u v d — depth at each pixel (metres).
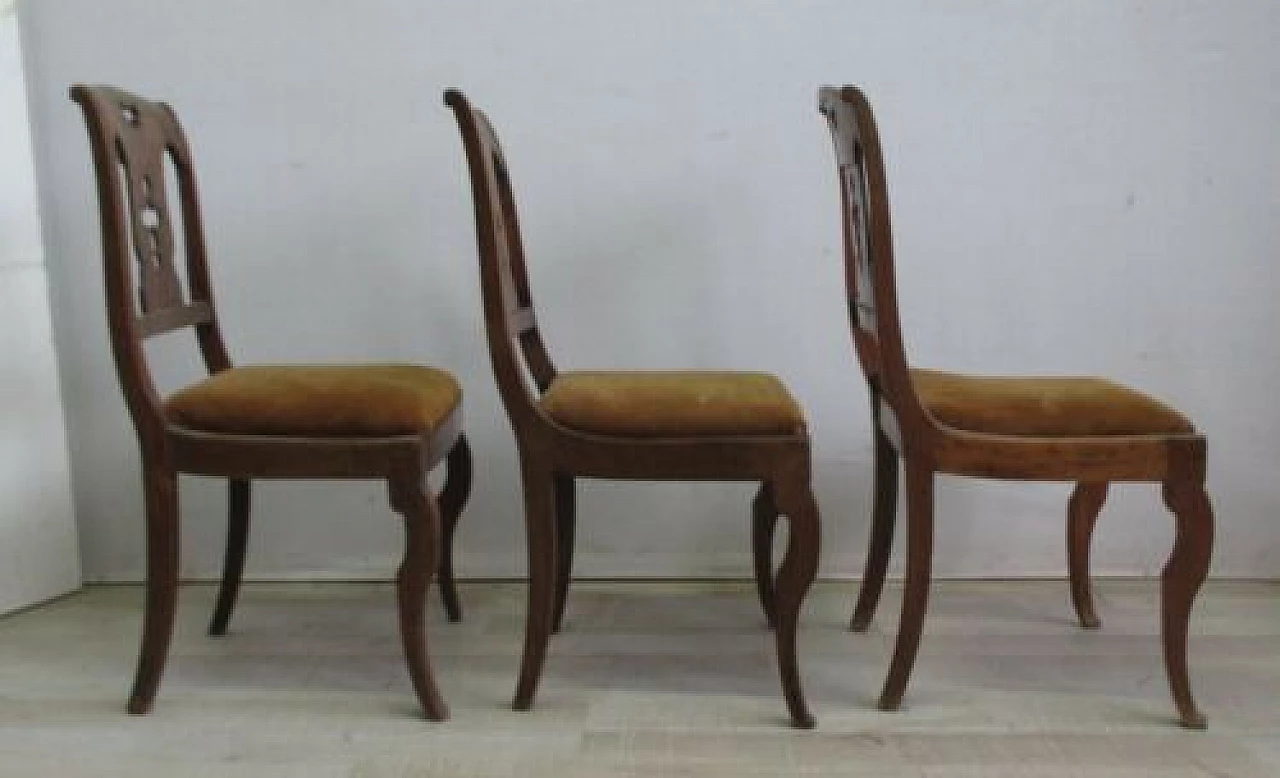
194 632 1.95
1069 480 1.54
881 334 1.55
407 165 2.09
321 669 1.79
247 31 2.06
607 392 1.60
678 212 2.11
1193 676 1.75
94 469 2.18
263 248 2.12
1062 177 2.08
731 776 1.44
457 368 2.15
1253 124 2.06
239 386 1.60
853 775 1.44
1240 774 1.45
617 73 2.07
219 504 2.20
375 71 2.07
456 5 2.05
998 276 2.11
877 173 1.50
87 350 2.14
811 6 2.04
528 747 1.52
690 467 1.54
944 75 2.06
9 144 1.97
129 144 1.62
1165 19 2.04
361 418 1.53
